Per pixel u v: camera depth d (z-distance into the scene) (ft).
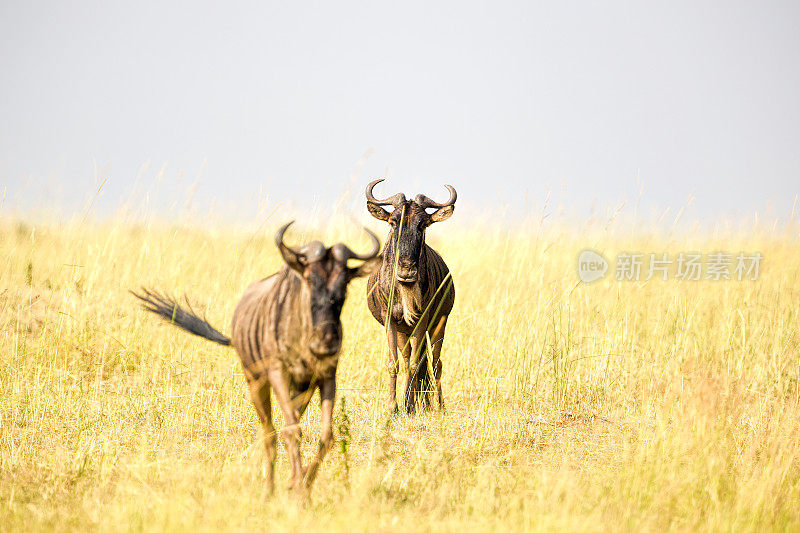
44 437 91.04
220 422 95.91
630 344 119.96
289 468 82.07
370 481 73.97
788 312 131.54
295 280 68.90
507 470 82.89
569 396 107.96
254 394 72.90
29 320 122.83
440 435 92.43
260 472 78.23
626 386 109.40
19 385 103.30
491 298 130.82
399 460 84.84
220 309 130.82
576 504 69.10
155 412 97.09
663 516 67.05
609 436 93.97
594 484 75.77
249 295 76.23
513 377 109.09
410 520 65.05
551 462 86.28
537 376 107.65
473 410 101.76
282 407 67.97
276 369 68.69
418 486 74.64
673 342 118.42
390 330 104.68
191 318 80.89
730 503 69.97
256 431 93.61
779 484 73.10
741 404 93.91
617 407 104.63
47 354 114.01
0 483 76.54
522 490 73.82
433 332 106.22
